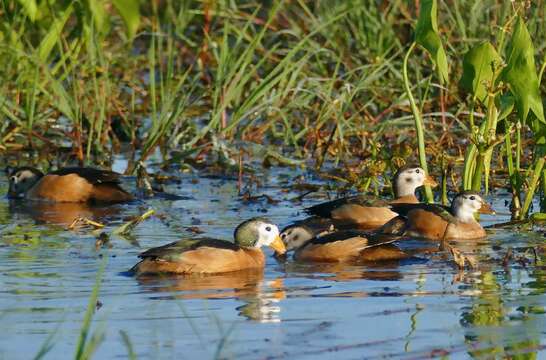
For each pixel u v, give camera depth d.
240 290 12.84
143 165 19.16
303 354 10.57
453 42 22.44
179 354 10.57
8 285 12.96
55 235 15.80
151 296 12.55
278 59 23.34
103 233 15.61
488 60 15.80
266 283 13.21
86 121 22.25
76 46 22.19
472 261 13.79
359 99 22.83
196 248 13.70
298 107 21.94
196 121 23.12
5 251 14.72
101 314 11.80
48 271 13.65
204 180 19.81
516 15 16.62
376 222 16.66
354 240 14.42
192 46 25.00
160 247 13.76
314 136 21.05
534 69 15.34
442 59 15.84
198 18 25.84
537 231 15.86
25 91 22.42
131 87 24.14
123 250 14.80
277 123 23.03
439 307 11.98
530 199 16.39
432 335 11.06
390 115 22.28
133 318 11.68
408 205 16.27
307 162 20.73
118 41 27.59
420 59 22.52
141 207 17.89
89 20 21.50
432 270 13.73
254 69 21.09
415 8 23.81
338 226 16.69
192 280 13.35
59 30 21.22
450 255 14.60
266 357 10.48
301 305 12.17
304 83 22.53
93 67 21.56
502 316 11.63
